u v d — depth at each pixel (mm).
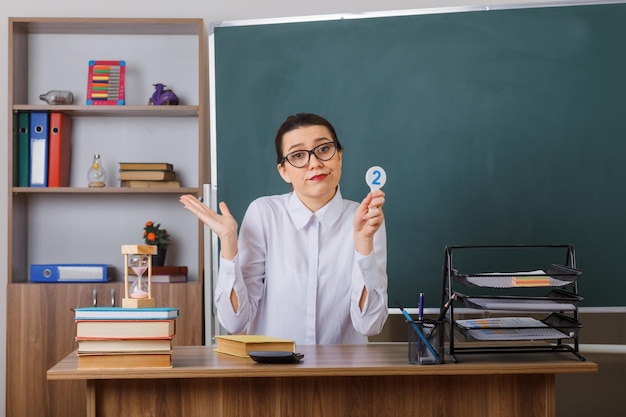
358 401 2086
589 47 3641
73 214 4113
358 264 2426
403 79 3736
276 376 2016
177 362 2100
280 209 3043
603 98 3635
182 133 4145
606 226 3619
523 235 3662
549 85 3658
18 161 3930
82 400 3754
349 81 3766
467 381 2096
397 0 4066
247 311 2535
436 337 2068
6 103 4070
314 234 2998
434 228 3703
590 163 3635
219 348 2309
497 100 3686
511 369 2012
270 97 3809
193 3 4102
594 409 3641
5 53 4086
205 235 3746
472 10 3699
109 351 1985
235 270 2465
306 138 2947
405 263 3707
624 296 3600
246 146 3814
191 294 3758
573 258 2348
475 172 3689
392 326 3697
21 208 4016
